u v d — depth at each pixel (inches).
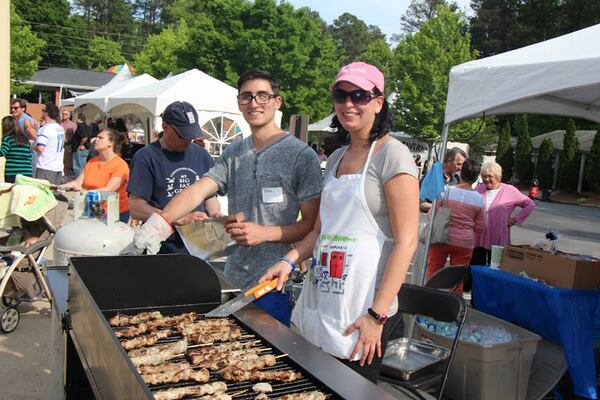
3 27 374.6
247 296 82.9
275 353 73.3
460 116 165.3
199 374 67.4
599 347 150.3
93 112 618.5
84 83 1707.7
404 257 72.2
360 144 80.9
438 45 1201.4
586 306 140.7
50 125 370.9
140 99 402.3
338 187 80.1
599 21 1541.6
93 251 116.1
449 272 153.2
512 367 137.1
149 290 92.4
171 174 132.3
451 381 141.2
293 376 64.4
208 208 132.0
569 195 1075.3
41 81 1657.2
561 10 1636.3
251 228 89.1
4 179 335.9
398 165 74.2
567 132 1103.6
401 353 130.5
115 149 199.3
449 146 945.5
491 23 1782.7
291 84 1254.3
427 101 1179.3
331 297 78.5
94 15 3326.8
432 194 174.2
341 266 77.7
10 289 170.4
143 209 126.8
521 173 1136.8
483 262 214.8
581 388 136.6
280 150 99.6
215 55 1203.2
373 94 77.3
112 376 60.4
